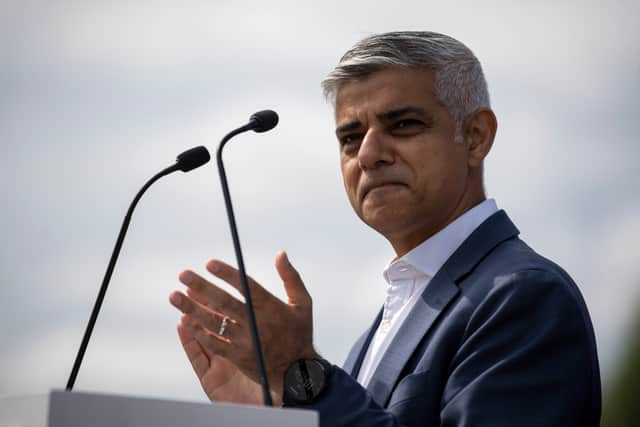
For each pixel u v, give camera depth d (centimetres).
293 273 281
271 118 294
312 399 276
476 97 349
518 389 289
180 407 210
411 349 314
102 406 210
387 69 337
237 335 274
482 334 299
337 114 346
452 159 340
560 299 300
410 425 299
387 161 337
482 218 345
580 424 295
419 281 347
